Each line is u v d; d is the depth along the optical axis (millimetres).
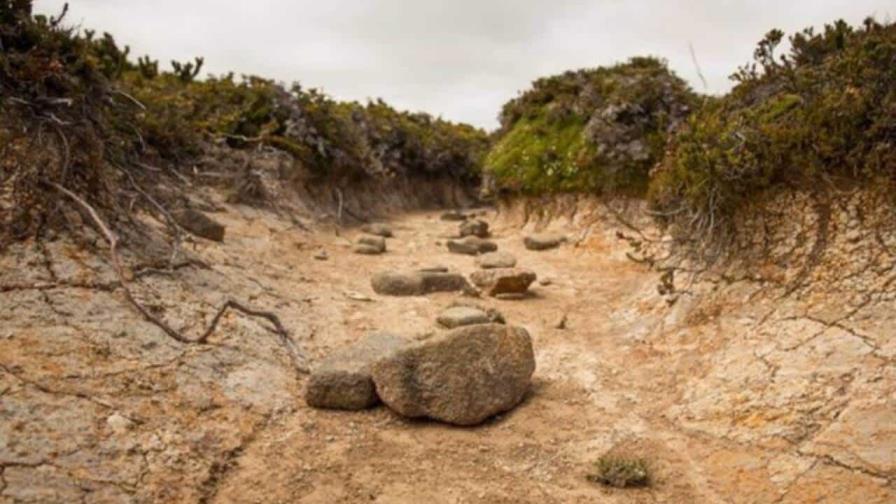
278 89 16625
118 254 6719
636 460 4906
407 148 23875
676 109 13883
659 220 8938
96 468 4086
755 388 5504
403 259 12109
